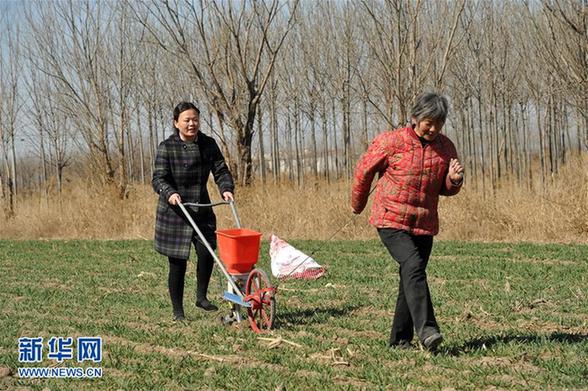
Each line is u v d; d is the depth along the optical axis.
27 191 29.84
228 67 19.88
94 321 7.55
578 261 11.27
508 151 31.42
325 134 30.28
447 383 4.84
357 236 16.50
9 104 26.98
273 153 30.61
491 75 25.19
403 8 17.62
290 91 30.58
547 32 17.64
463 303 7.91
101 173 23.27
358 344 6.04
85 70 25.52
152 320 7.55
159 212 7.41
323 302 8.30
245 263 6.88
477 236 15.45
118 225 19.86
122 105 25.83
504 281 9.41
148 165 37.59
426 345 5.30
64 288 10.16
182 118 7.30
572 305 7.64
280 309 7.90
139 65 30.53
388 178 5.52
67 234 20.42
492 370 5.05
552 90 22.36
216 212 17.91
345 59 28.72
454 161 5.43
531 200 15.70
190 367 5.56
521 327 6.65
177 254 7.29
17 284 10.68
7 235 21.23
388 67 18.17
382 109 27.64
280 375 5.19
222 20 20.27
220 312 7.83
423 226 5.51
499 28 25.77
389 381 4.93
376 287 9.27
